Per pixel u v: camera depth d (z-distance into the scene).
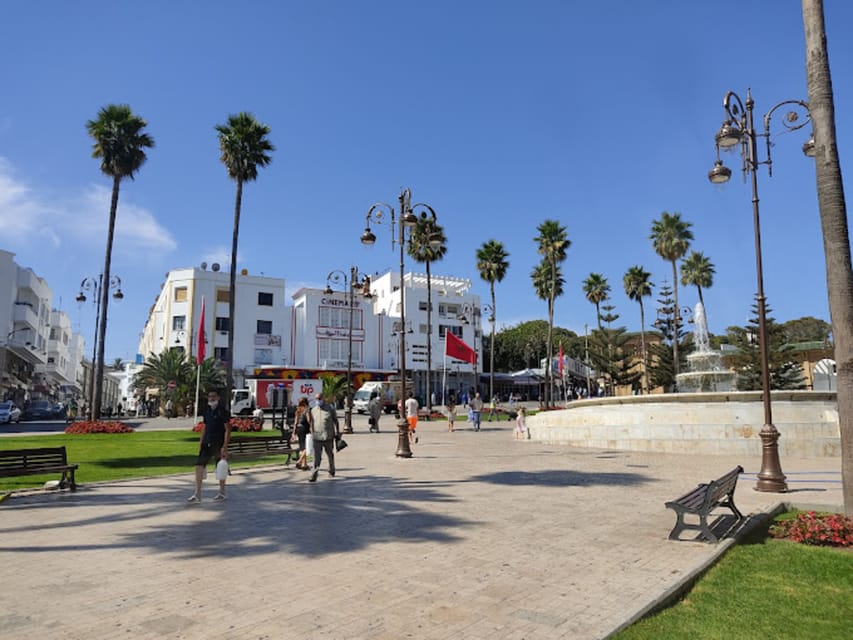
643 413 18.25
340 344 59.81
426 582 5.31
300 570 5.68
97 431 26.20
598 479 11.99
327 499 9.71
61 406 60.25
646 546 6.57
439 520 8.00
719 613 4.57
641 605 4.64
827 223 7.57
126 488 11.02
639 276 57.59
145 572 5.62
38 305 58.53
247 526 7.65
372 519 8.08
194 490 10.75
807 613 4.56
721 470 13.39
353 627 4.27
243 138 29.80
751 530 7.21
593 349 58.00
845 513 7.15
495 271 47.28
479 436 25.27
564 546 6.58
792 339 63.41
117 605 4.72
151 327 69.06
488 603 4.77
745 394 17.28
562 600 4.83
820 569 5.65
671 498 9.77
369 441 22.64
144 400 55.41
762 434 10.54
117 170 29.14
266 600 4.84
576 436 20.08
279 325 57.72
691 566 5.73
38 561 6.02
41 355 57.62
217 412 9.73
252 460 15.96
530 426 22.80
